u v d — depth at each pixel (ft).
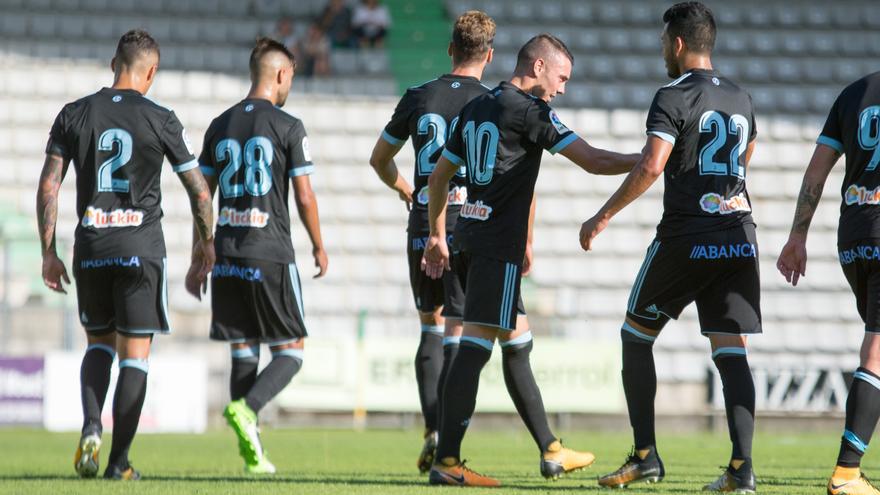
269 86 74.74
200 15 231.09
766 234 200.75
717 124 54.49
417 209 69.41
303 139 73.00
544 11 240.94
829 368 156.97
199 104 209.67
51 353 139.95
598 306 188.65
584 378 151.74
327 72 218.59
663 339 176.76
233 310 73.20
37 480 59.26
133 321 61.57
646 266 55.77
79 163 61.67
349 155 205.57
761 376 156.87
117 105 61.77
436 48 231.30
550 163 203.72
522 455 99.60
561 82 58.85
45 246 61.87
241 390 73.56
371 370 150.92
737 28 238.48
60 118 61.72
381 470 76.02
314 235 74.08
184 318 150.41
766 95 224.74
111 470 61.21
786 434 151.64
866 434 51.16
